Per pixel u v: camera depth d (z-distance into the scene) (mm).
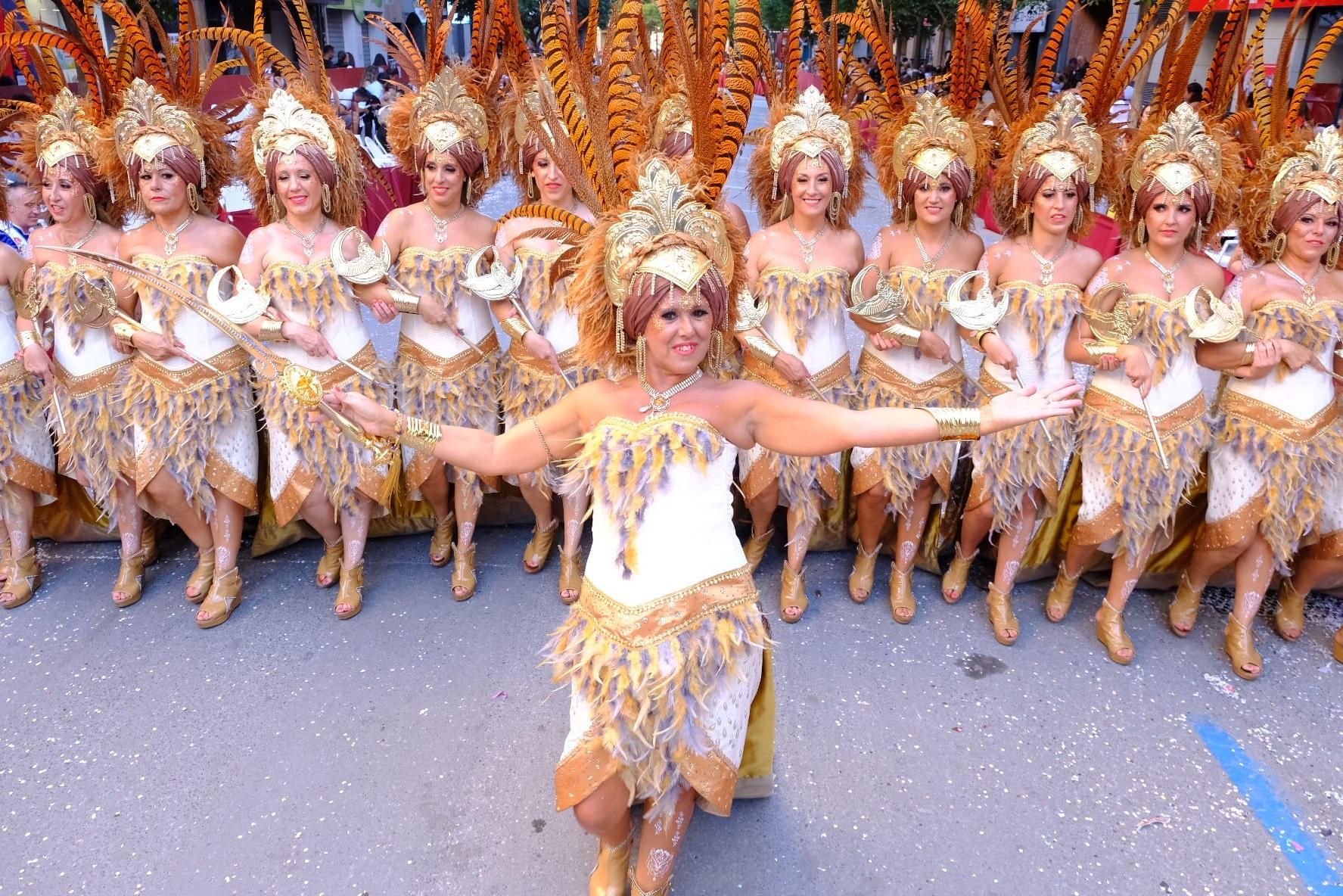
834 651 3146
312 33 3299
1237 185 2838
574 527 3322
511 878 2266
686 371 1777
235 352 3111
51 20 5961
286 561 3674
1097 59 3043
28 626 3230
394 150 3191
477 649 3133
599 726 1854
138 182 2918
